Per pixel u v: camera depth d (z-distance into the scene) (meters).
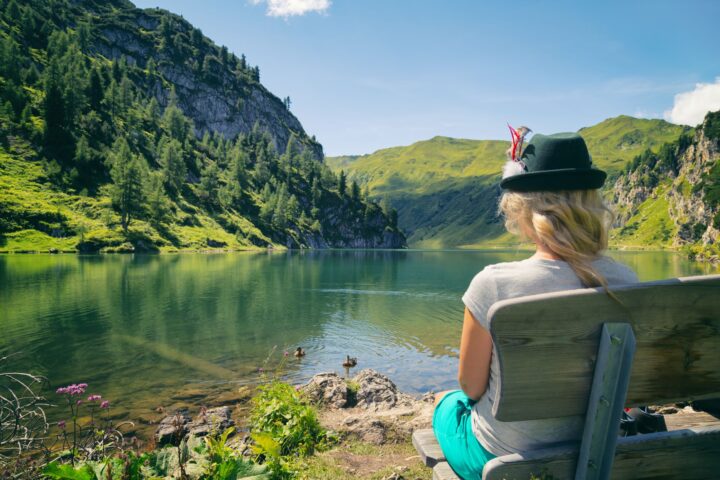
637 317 1.77
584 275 1.84
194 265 85.00
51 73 186.12
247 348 20.73
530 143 2.12
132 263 85.62
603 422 1.81
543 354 1.74
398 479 4.75
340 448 5.90
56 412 11.44
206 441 3.94
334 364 18.06
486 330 1.90
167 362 17.88
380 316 31.48
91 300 36.56
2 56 178.12
